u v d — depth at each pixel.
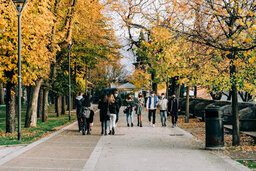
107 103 22.55
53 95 47.06
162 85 45.28
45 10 23.39
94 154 14.63
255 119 22.22
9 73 22.95
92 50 42.69
